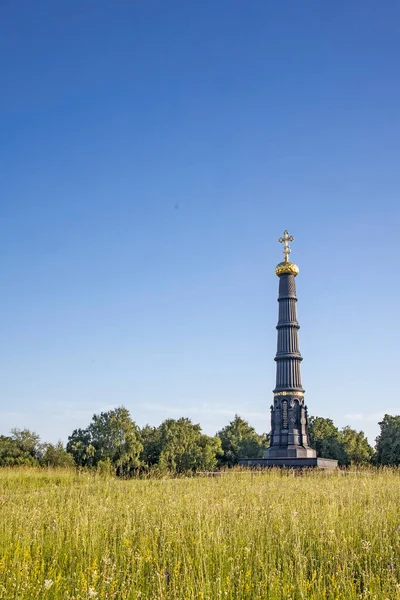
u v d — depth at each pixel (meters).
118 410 75.38
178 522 18.42
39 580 11.96
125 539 15.30
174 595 11.09
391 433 91.25
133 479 38.31
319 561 14.33
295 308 70.19
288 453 64.50
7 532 16.78
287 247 72.31
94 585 11.54
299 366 68.12
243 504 21.59
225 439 112.81
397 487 28.00
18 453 71.62
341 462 100.62
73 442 75.94
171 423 80.38
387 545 15.26
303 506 20.78
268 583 11.98
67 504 21.92
